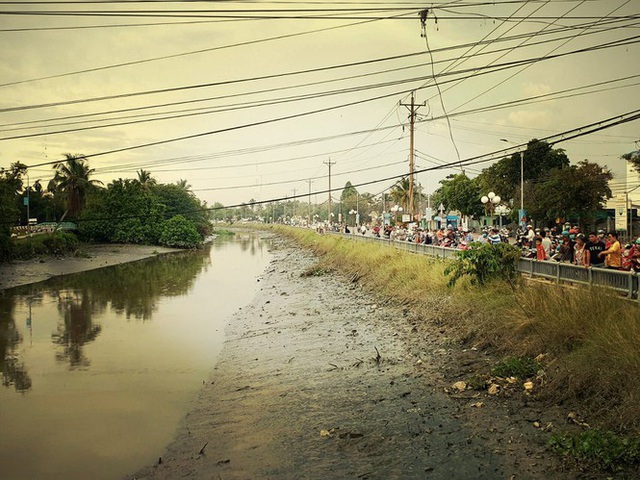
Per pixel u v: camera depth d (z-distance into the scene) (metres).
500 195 56.47
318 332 15.94
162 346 16.30
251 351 14.77
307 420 8.79
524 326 10.49
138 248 65.44
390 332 14.41
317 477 6.67
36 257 46.50
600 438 6.42
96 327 19.67
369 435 7.82
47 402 11.02
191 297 27.39
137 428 9.33
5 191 40.66
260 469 7.11
